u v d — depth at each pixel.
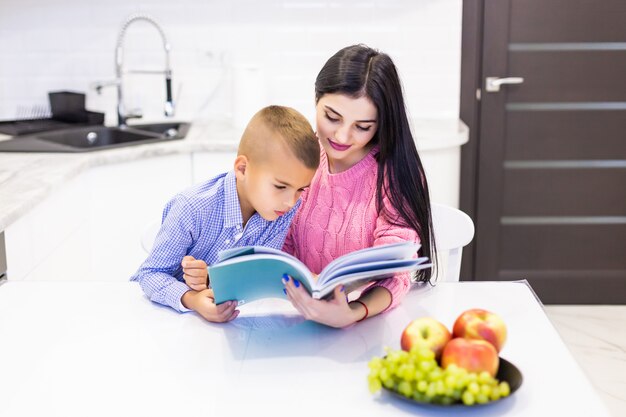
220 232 1.79
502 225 4.02
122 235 3.23
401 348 1.39
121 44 3.63
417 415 1.26
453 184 3.61
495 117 3.91
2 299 1.74
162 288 1.70
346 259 1.48
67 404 1.30
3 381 1.38
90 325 1.61
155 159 3.25
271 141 1.60
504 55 3.84
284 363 1.44
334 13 3.82
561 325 3.81
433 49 3.85
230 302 1.59
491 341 1.35
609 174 3.95
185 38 3.83
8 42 3.79
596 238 4.01
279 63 3.86
